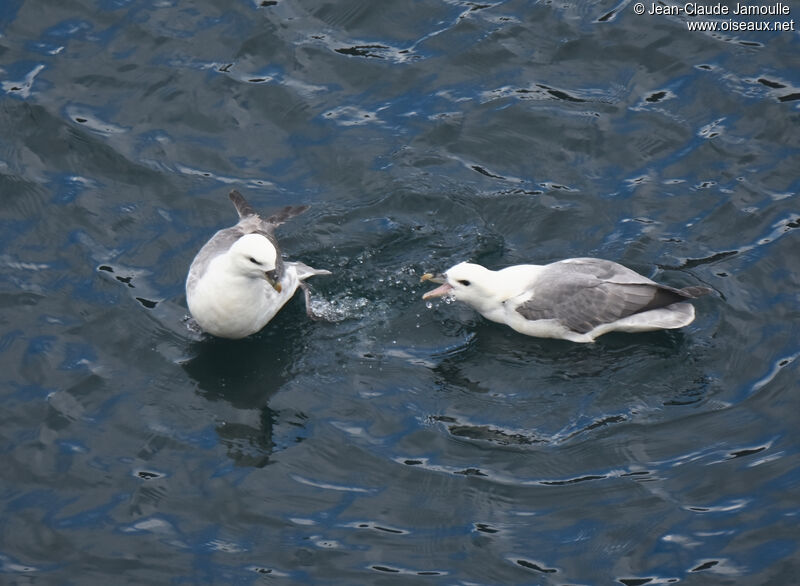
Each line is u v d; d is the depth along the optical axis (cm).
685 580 1226
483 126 1848
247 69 1931
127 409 1449
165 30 1978
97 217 1720
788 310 1548
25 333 1544
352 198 1761
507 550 1270
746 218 1689
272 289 1529
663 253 1653
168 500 1334
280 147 1833
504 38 1966
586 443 1391
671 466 1355
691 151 1792
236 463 1378
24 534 1291
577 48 1947
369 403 1459
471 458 1380
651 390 1463
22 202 1736
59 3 2011
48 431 1414
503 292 1560
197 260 1541
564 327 1545
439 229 1717
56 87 1892
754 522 1280
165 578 1247
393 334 1571
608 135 1825
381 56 1952
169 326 1570
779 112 1827
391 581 1240
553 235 1698
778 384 1448
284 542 1285
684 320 1506
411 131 1847
